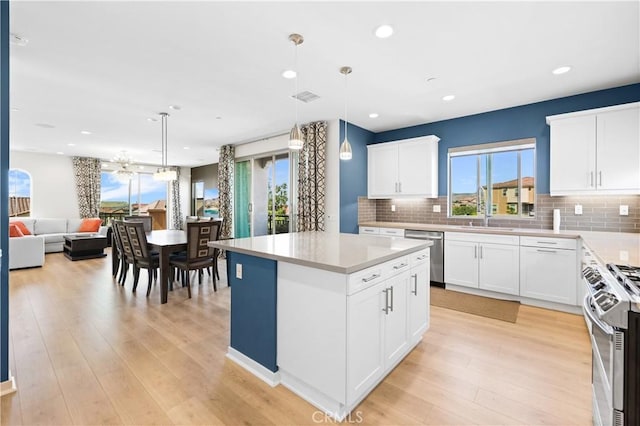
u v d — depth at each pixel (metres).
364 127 5.07
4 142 1.86
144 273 5.09
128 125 4.93
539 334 2.66
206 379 2.01
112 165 8.70
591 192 3.21
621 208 3.28
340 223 4.62
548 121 3.47
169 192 10.06
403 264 2.17
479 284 3.72
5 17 1.85
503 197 4.21
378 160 5.04
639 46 2.44
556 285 3.20
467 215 4.51
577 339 2.56
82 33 2.28
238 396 1.84
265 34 2.30
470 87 3.31
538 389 1.88
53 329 2.75
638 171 2.97
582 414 1.65
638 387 1.10
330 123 4.69
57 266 5.52
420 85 3.27
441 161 4.64
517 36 2.31
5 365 1.83
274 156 5.92
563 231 3.46
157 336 2.63
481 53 2.58
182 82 3.20
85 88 3.36
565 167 3.35
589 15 2.04
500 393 1.84
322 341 1.73
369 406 1.74
